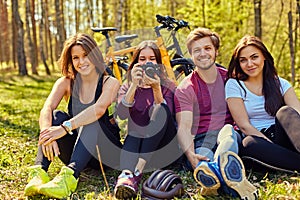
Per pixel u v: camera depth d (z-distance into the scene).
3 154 4.86
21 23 23.55
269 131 3.97
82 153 3.66
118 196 3.37
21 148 5.23
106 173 4.09
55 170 4.23
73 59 3.94
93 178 3.96
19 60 23.83
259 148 3.65
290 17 17.30
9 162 4.52
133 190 3.34
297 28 20.61
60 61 4.07
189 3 17.78
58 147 3.80
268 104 4.00
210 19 17.52
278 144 3.76
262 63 3.97
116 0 26.23
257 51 3.94
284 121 3.65
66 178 3.46
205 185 3.31
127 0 25.94
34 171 3.56
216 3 17.50
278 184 3.49
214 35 4.13
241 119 3.97
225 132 3.51
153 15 28.38
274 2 21.62
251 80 4.05
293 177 3.67
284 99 4.12
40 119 3.90
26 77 22.61
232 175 3.20
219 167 3.23
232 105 4.01
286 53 20.47
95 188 3.73
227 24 17.42
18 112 9.21
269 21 23.30
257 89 4.06
